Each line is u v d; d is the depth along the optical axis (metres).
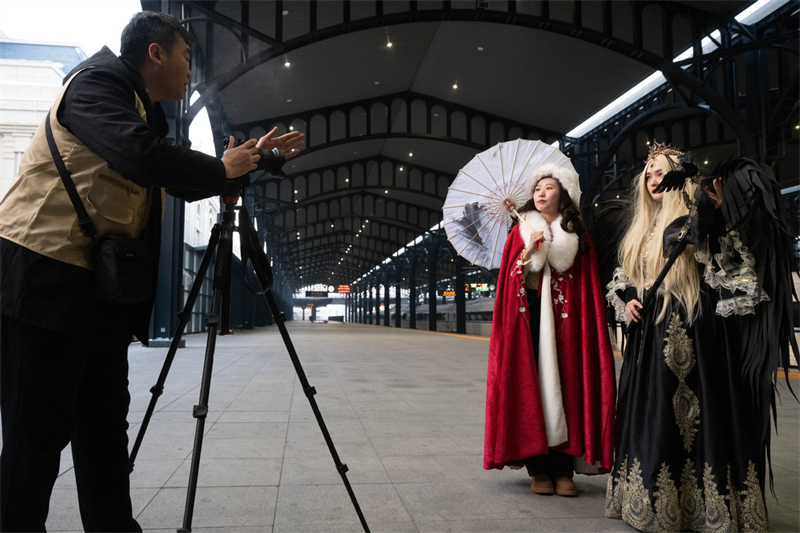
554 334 2.33
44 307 1.12
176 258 12.26
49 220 1.14
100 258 1.15
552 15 12.53
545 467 2.30
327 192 26.80
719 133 14.71
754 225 1.77
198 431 1.28
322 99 18.48
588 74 14.84
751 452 1.76
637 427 1.90
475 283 44.84
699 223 1.76
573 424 2.27
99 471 1.37
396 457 2.82
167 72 1.37
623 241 2.19
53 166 1.17
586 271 2.41
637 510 1.81
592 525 1.89
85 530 1.42
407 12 11.15
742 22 11.39
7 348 1.13
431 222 32.50
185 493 2.16
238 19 12.10
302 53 14.52
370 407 4.39
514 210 2.58
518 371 2.31
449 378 6.61
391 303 83.50
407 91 19.48
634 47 11.46
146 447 2.94
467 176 2.85
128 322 1.31
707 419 1.78
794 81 10.04
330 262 72.56
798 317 6.69
